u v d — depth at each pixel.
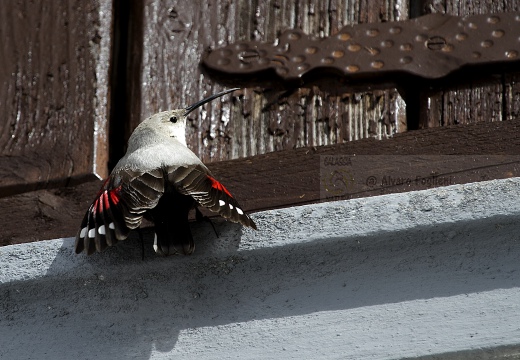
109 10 5.37
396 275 3.73
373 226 3.69
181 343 3.86
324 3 5.15
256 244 3.79
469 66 4.76
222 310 3.87
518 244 3.65
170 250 3.74
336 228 3.72
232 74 5.03
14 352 3.99
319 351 3.69
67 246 3.95
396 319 3.66
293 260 3.81
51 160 4.87
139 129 4.66
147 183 3.94
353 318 3.71
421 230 3.65
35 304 4.01
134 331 3.93
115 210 3.85
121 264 3.89
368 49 4.92
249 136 4.89
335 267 3.79
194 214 4.42
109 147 5.04
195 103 4.97
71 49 5.27
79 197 4.66
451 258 3.69
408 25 4.95
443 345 3.57
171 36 5.20
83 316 3.99
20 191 4.79
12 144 4.96
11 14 5.40
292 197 4.38
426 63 4.81
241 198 4.43
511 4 4.95
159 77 5.11
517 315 3.55
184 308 3.91
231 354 3.79
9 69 5.24
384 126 4.77
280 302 3.81
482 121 4.52
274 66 4.98
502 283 3.62
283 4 5.20
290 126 4.87
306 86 4.95
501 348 3.52
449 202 3.66
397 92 4.82
